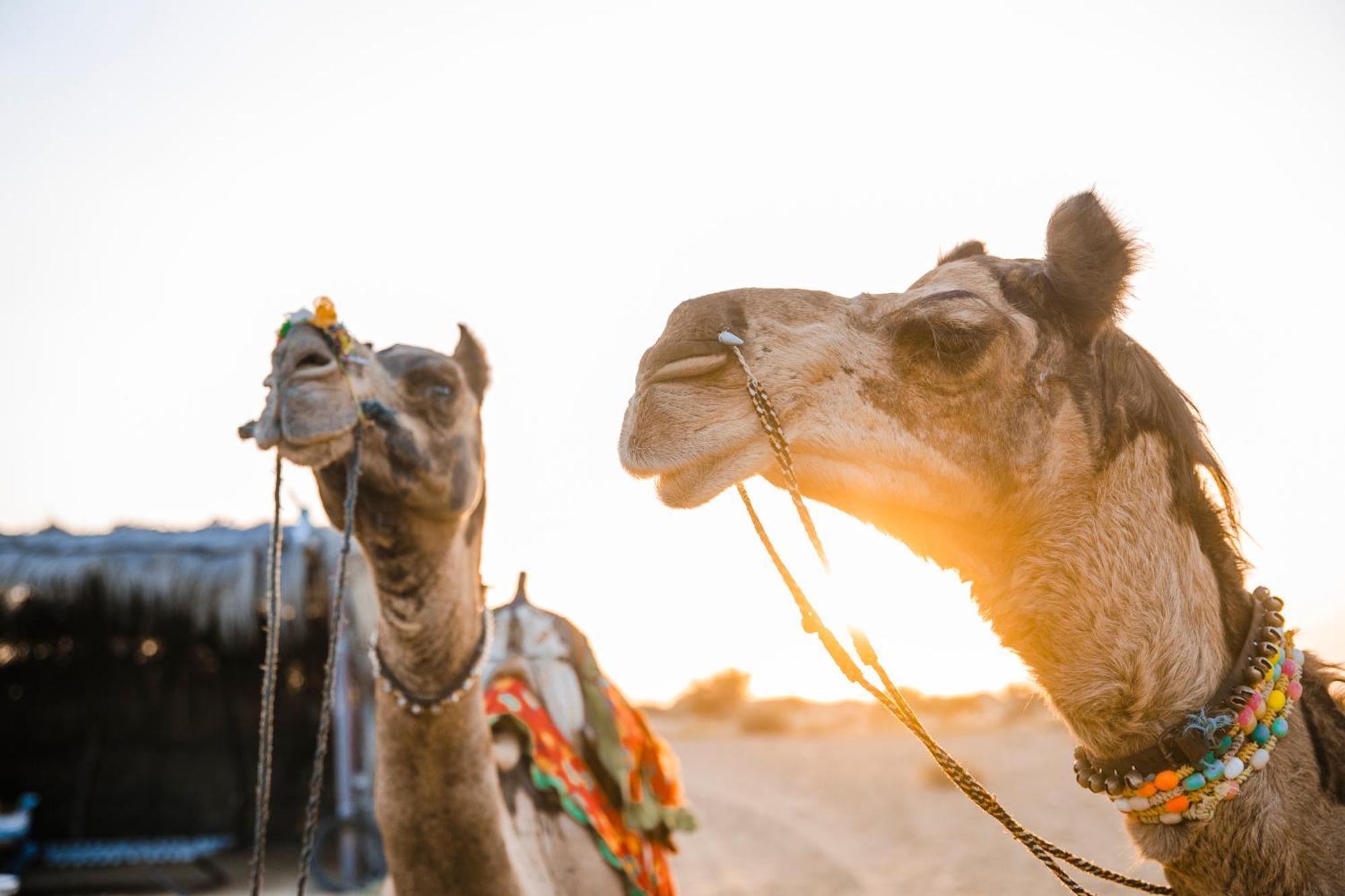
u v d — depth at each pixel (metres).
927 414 3.05
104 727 20.84
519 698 5.21
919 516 3.11
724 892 12.88
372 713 15.90
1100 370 3.09
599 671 5.88
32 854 17.05
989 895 11.13
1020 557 3.05
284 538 16.09
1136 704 2.91
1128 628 2.93
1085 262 3.05
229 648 18.44
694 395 3.06
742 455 3.04
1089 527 2.99
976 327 3.04
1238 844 2.85
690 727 53.81
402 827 3.97
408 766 3.95
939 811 18.17
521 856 4.40
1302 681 3.03
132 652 20.91
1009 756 26.34
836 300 3.23
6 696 20.56
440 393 3.97
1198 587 2.96
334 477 3.86
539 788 4.94
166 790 20.83
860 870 13.59
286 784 21.06
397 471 3.79
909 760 28.19
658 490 3.10
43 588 16.36
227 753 21.16
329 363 3.56
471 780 3.98
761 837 17.25
